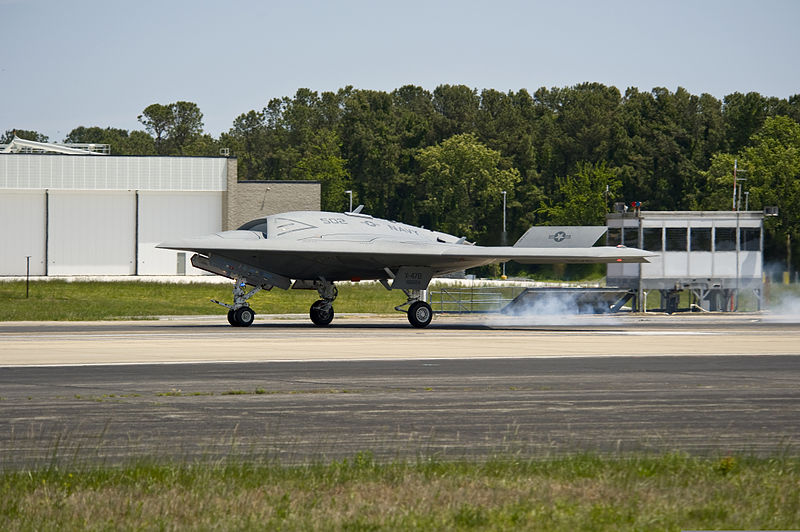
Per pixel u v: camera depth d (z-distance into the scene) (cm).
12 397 5284
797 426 4544
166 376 6312
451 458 3719
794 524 2794
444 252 11581
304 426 4441
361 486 3159
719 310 16038
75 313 14238
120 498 2978
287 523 2728
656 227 15400
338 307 16788
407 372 6644
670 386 5981
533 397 5444
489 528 2703
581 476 3322
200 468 3416
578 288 15312
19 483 3164
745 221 15762
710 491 3130
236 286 11638
